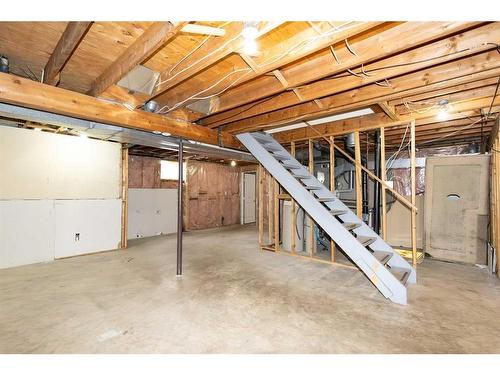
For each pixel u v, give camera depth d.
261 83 2.84
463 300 2.82
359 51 2.09
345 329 2.24
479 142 5.51
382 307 2.66
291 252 4.84
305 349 1.96
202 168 8.23
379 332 2.19
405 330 2.22
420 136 4.92
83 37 2.03
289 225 5.09
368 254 3.05
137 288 3.13
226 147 4.67
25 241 4.12
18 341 2.04
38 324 2.29
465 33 1.93
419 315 2.48
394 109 3.40
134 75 2.55
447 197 4.52
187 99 2.99
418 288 3.17
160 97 3.33
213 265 4.13
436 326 2.28
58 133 4.45
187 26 1.70
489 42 1.85
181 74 2.37
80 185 4.71
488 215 4.18
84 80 2.89
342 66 2.20
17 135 4.05
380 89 2.74
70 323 2.31
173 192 7.38
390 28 1.93
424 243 4.74
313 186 4.39
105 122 3.10
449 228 4.48
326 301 2.79
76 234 4.66
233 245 5.67
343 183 6.74
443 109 3.23
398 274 3.31
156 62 2.46
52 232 4.39
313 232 4.78
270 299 2.84
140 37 2.02
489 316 2.46
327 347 1.98
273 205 5.94
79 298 2.84
